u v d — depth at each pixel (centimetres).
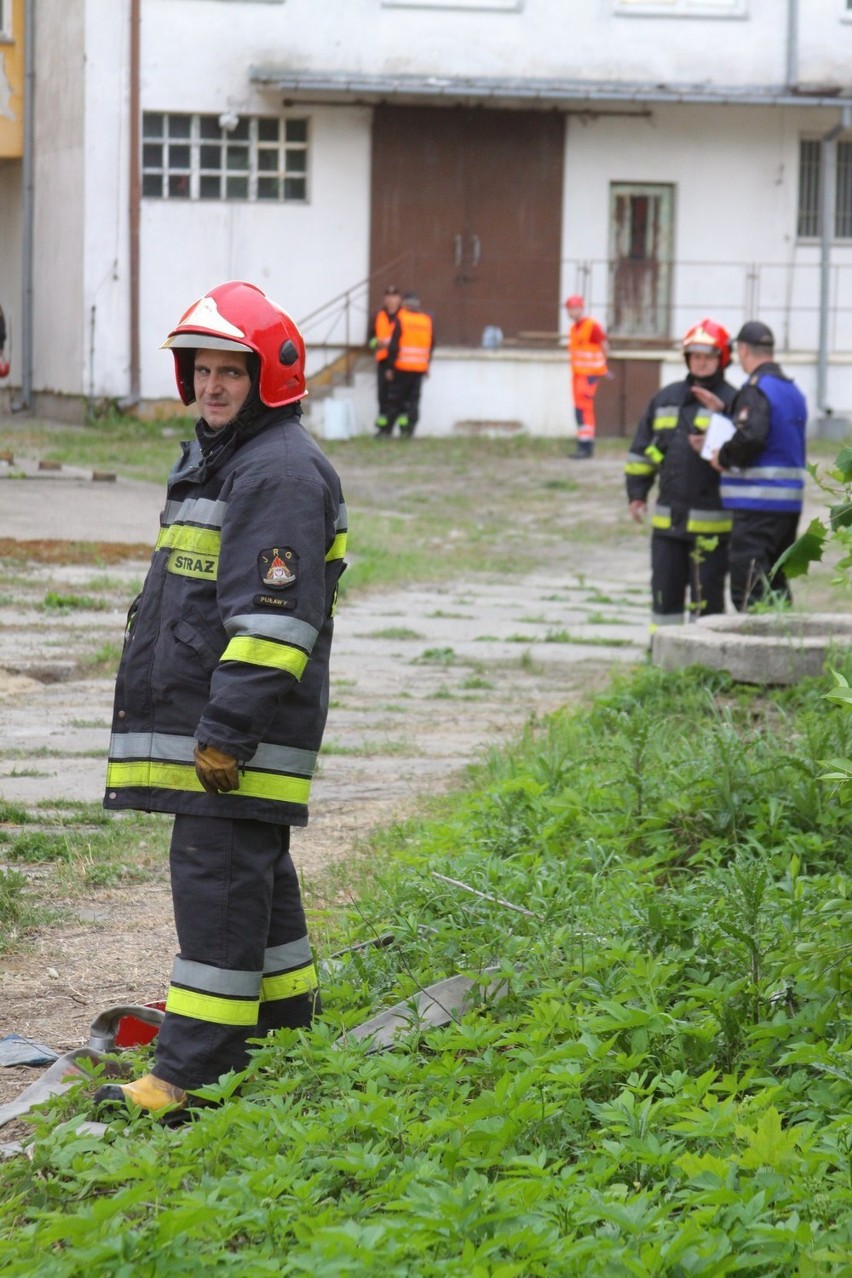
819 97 3022
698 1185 310
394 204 3000
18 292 3272
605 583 1650
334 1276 274
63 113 2936
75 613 1262
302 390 418
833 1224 301
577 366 2723
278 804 407
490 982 450
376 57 2936
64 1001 507
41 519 1719
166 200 2894
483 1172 340
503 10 2967
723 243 3109
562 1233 300
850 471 443
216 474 412
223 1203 304
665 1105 355
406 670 1128
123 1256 287
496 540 1945
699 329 1059
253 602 393
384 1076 392
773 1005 431
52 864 649
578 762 714
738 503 1026
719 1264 276
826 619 923
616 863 588
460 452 2781
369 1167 324
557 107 3011
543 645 1246
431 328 2898
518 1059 390
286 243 2966
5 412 3216
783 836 609
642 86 3003
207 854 406
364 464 2625
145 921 584
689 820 636
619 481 2494
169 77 2873
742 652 857
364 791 778
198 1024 403
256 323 405
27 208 3141
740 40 3033
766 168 3097
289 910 438
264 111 2919
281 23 2900
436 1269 277
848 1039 388
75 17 2861
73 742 873
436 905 530
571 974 457
